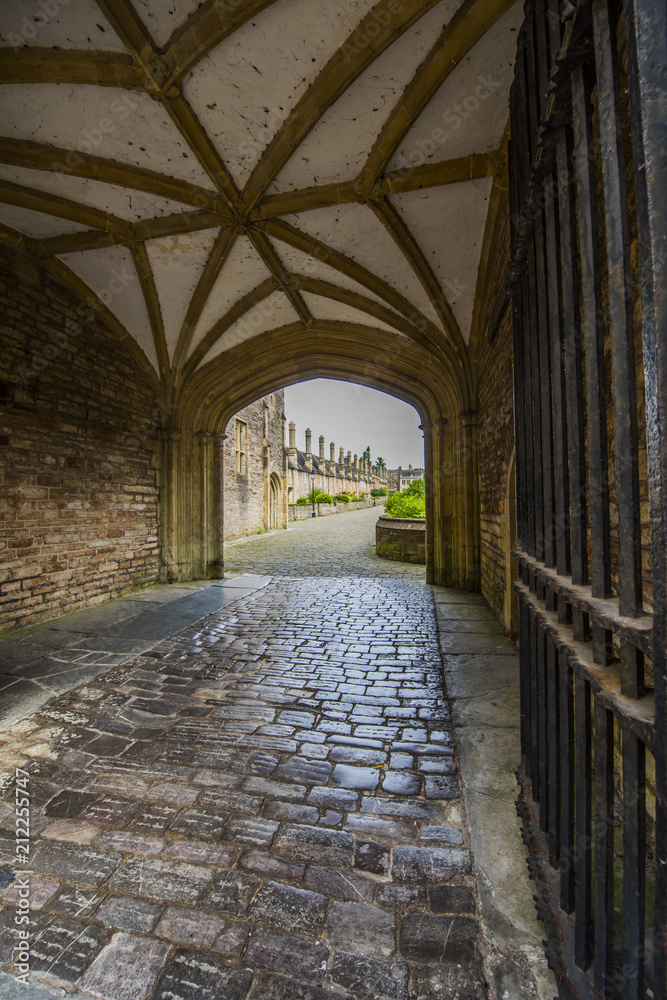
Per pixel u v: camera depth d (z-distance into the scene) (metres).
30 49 3.20
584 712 1.07
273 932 1.44
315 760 2.40
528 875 1.60
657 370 0.67
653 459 0.70
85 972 1.32
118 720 2.85
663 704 0.67
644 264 0.70
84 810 2.01
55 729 2.73
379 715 2.90
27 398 5.09
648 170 0.68
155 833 1.87
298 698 3.16
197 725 2.79
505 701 3.05
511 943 1.36
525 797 1.79
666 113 0.66
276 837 1.85
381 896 1.56
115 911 1.52
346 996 1.25
